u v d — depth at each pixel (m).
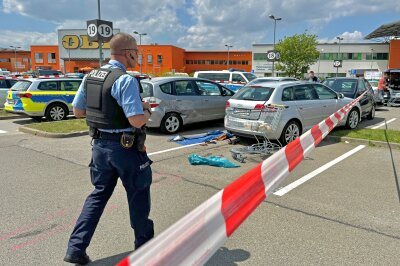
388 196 4.32
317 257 2.92
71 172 5.42
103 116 2.58
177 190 4.58
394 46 48.53
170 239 1.65
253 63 63.44
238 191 2.25
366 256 2.94
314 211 3.85
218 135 8.26
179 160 6.09
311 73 16.34
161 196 4.36
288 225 3.51
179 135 8.26
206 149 6.96
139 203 2.78
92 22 9.99
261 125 6.59
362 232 3.37
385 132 8.17
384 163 5.84
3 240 3.23
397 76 19.20
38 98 11.05
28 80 11.24
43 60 69.94
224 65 75.25
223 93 9.98
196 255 1.78
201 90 9.40
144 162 2.71
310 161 5.95
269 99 6.90
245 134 6.98
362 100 10.67
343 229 3.43
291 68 50.91
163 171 5.41
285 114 6.94
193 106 9.06
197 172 5.37
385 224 3.54
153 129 9.24
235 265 2.80
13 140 7.95
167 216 3.78
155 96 8.38
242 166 5.72
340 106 8.47
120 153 2.61
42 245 3.15
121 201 4.17
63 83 11.69
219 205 2.04
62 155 6.51
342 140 7.55
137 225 2.82
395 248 3.07
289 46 49.88
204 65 76.38
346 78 11.69
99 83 2.58
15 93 11.13
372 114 11.61
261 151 6.25
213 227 1.94
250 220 3.62
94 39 10.06
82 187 4.72
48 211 3.91
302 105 7.36
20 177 5.15
